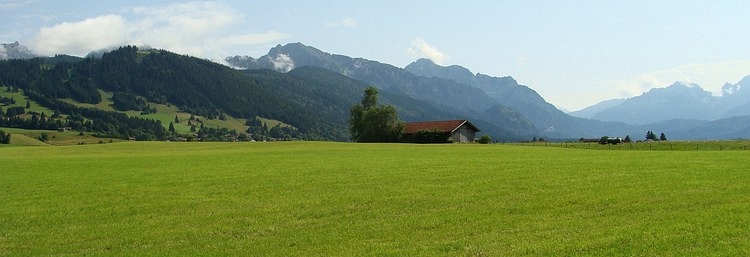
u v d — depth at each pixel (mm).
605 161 51438
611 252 18922
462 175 40875
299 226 25422
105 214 29203
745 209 24641
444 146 99625
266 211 28766
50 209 30828
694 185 32438
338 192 34125
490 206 28250
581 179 37000
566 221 24203
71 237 24453
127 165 56875
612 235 20984
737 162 47312
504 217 25625
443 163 52219
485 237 21906
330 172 45438
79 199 34031
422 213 27203
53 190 38000
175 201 32500
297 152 78250
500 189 33500
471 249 20094
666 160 51594
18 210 30672
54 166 56906
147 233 24812
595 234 21312
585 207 27156
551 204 28172
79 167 55281
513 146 100875
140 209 30281
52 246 23109
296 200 31719
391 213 27484
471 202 29578
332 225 25406
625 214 25234
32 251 22422
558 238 21078
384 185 36531
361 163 54344
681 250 18750
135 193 35875
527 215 25859
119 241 23641
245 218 27375
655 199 28328
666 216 24094
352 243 22062
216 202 31859
